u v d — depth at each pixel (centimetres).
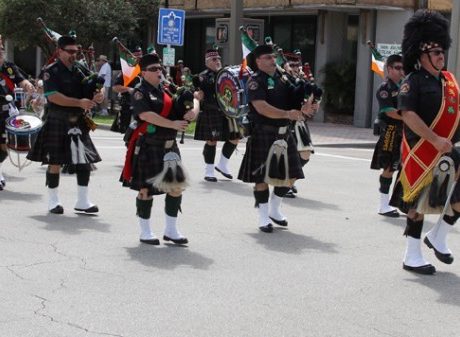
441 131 616
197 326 496
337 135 2058
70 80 818
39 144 826
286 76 791
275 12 2462
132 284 586
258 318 516
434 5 2227
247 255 691
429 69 621
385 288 599
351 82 2353
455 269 665
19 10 2409
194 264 652
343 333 493
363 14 2270
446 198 620
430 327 511
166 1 2369
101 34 2506
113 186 1031
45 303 533
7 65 986
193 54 2858
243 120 941
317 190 1091
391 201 663
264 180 775
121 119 1273
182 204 933
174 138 713
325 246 738
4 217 813
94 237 738
